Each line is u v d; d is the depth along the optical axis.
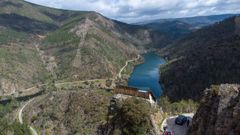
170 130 48.88
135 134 49.81
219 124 37.09
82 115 112.06
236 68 191.12
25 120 148.38
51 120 130.25
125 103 53.19
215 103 40.84
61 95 148.75
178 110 75.69
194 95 179.75
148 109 53.00
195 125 45.09
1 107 180.88
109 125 59.66
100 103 115.50
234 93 38.88
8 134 135.12
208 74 199.12
